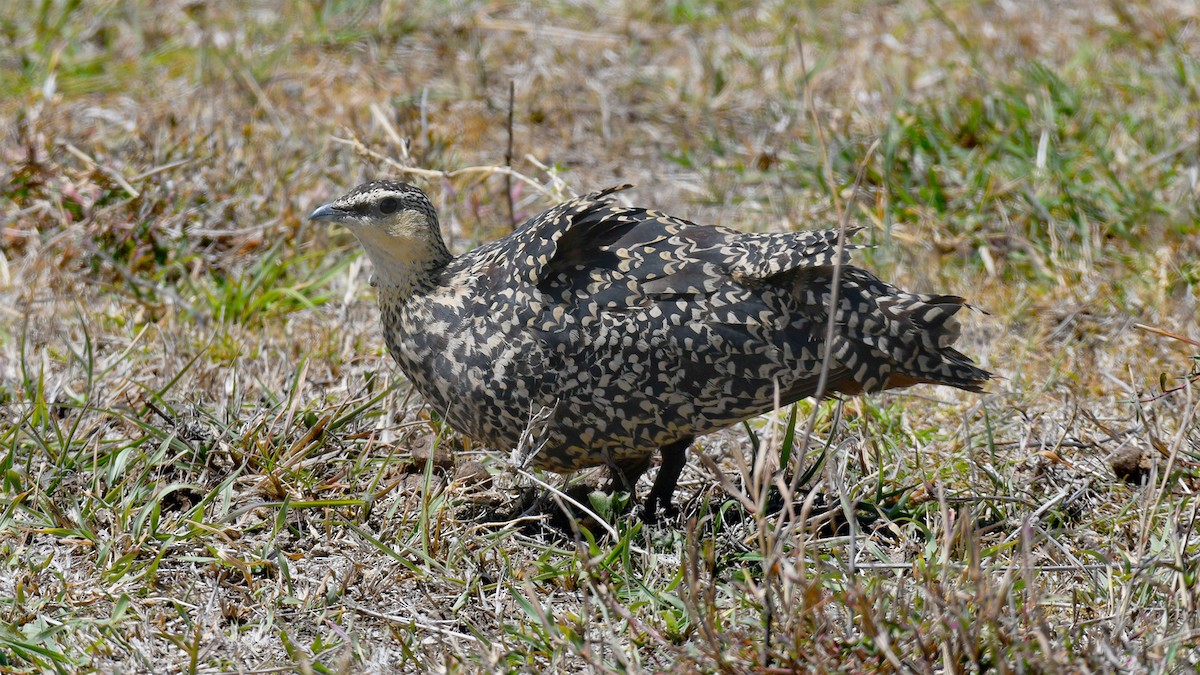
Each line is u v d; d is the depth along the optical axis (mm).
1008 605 9062
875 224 16109
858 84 20000
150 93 20141
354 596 10031
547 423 10719
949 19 22172
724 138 19156
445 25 22484
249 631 9578
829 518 10586
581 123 19734
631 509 11102
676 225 10742
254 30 22234
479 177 17391
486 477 11688
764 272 10164
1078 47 20828
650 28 22688
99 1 23062
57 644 9383
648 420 10594
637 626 9031
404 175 15414
